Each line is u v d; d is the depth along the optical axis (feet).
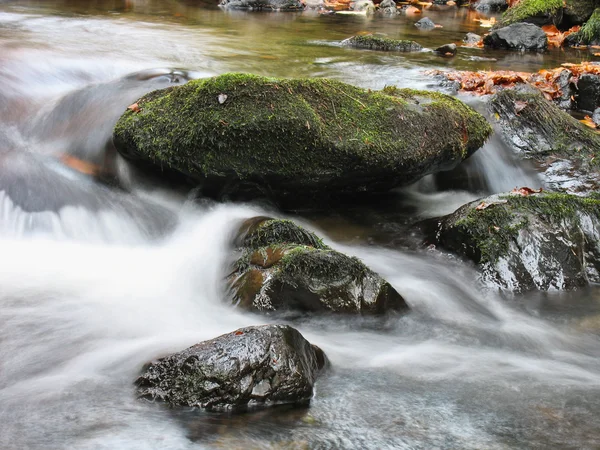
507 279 16.24
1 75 22.22
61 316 13.85
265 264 14.39
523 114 23.48
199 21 41.24
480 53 37.35
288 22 44.80
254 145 16.94
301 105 17.29
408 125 18.52
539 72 30.99
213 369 10.61
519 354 13.56
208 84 17.31
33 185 18.20
